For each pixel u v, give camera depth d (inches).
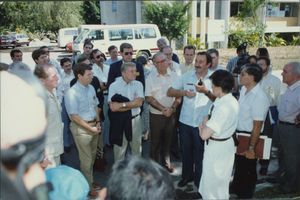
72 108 117.1
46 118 26.4
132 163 41.1
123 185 38.7
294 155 128.3
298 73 121.7
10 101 24.6
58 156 106.0
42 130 25.3
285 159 131.0
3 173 23.3
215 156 97.9
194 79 130.0
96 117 125.2
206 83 127.7
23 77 26.9
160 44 169.6
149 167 40.6
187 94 126.8
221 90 95.3
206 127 96.0
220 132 95.4
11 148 23.4
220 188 100.8
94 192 128.0
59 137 105.6
